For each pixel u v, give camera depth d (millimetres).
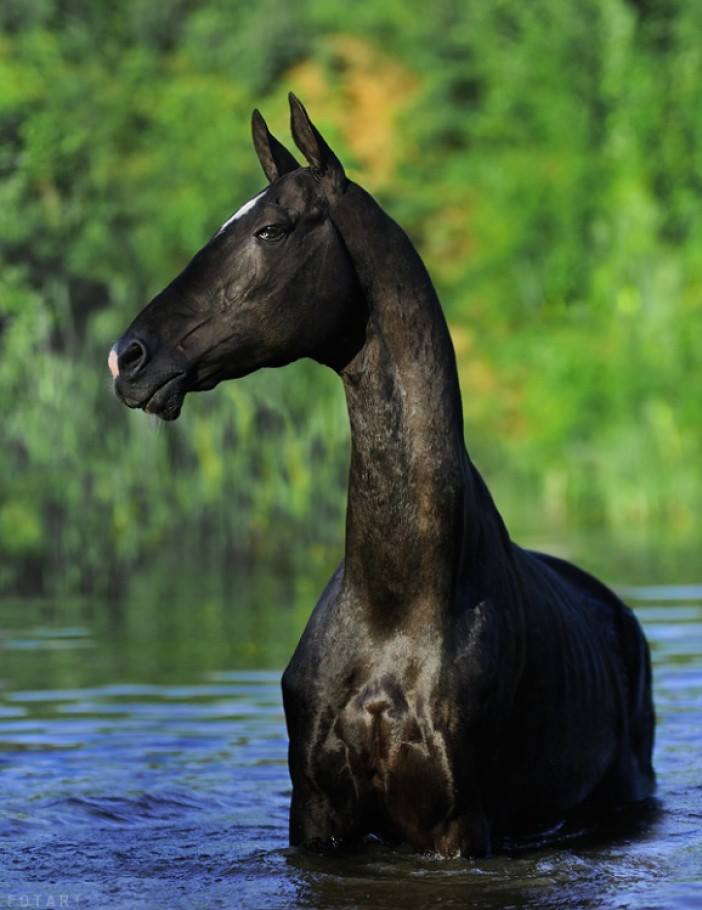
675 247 147750
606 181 157375
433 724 20609
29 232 90438
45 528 68875
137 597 54625
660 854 21984
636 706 26391
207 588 57281
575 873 20656
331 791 21172
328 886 20016
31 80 129875
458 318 166125
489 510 22156
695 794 26312
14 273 82438
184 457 72188
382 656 20781
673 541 78188
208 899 19641
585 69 164125
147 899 19719
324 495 74438
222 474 71812
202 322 20078
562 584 25156
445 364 20938
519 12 181125
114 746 29641
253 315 20125
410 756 20656
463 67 197875
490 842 21844
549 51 165875
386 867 20812
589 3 165375
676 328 132625
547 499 110062
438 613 20734
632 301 137500
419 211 182750
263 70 195000
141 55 144125
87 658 40312
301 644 21422
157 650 41531
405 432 20641
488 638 21094
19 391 73688
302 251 20250
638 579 59469
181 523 70750
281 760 28469
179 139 128500
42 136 98750
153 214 120062
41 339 77125
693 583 57594
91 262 93938
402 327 20719
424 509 20625
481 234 165000
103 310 83812
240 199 124812
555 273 156250
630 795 25703
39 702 34062
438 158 194250
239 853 21953
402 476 20625
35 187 98375
